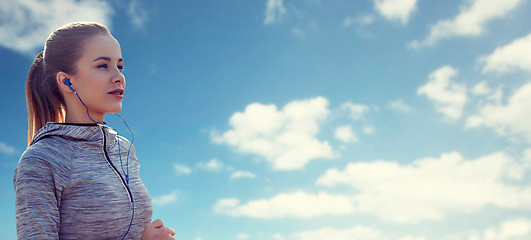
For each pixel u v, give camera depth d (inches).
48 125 52.8
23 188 46.8
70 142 52.6
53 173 48.8
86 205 50.2
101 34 56.6
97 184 51.6
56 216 47.8
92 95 54.9
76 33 55.4
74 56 54.7
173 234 53.6
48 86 56.2
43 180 47.5
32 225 45.5
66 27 56.3
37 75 57.8
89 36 55.6
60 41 55.1
